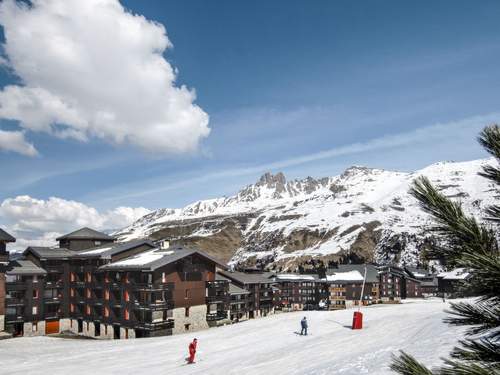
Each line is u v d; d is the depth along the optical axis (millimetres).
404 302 136750
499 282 3645
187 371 33562
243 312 103875
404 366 4219
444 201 4152
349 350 34375
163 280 70562
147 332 68688
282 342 45312
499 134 4203
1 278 72000
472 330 4312
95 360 42188
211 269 79812
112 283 76688
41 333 80250
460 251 3904
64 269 87312
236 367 32594
